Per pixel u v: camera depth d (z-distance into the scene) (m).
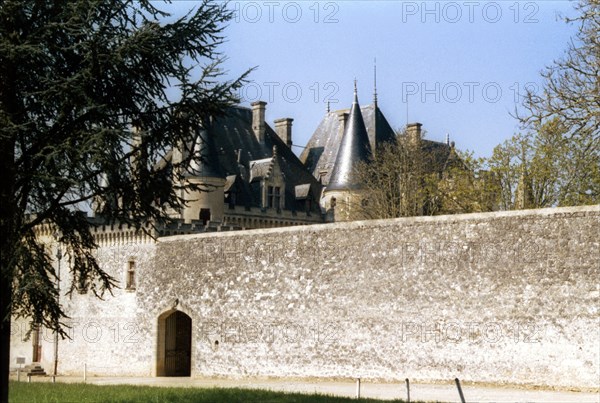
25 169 20.62
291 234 39.59
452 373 33.97
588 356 30.77
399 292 35.75
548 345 31.70
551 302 31.77
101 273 22.86
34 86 20.58
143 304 46.06
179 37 21.25
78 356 49.78
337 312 37.59
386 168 67.38
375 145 87.25
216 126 82.56
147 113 21.53
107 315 48.06
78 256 22.70
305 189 83.88
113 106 21.25
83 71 20.17
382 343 36.06
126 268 47.31
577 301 31.19
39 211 21.73
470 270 33.88
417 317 35.16
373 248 36.78
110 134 19.97
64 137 20.59
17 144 21.12
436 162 68.31
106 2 21.09
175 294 44.34
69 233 22.22
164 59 21.23
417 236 35.50
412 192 64.81
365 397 28.88
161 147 21.47
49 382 39.00
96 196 21.89
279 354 39.44
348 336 37.12
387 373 35.75
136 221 21.84
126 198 21.31
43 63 20.55
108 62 20.31
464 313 33.88
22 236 20.62
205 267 43.03
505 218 33.22
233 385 36.75
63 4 20.64
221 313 42.00
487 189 53.62
